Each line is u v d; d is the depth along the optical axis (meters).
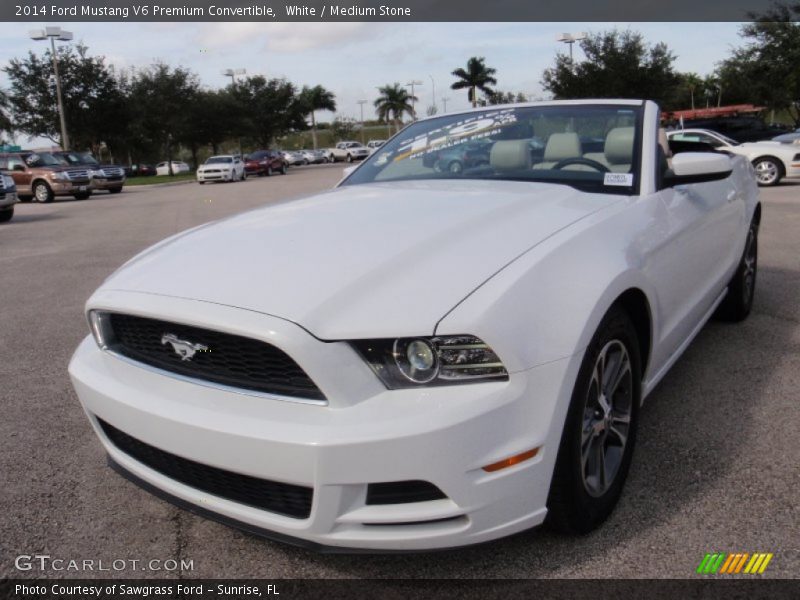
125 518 2.57
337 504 1.88
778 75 31.20
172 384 2.14
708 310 3.79
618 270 2.26
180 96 45.53
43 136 37.28
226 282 2.15
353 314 1.93
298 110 64.06
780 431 3.03
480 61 58.97
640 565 2.17
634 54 33.72
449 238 2.28
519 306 1.97
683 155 3.12
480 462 1.88
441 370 1.89
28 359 4.55
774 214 9.95
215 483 2.12
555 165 3.22
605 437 2.35
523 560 2.21
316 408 1.90
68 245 10.62
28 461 3.04
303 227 2.54
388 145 3.94
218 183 32.06
